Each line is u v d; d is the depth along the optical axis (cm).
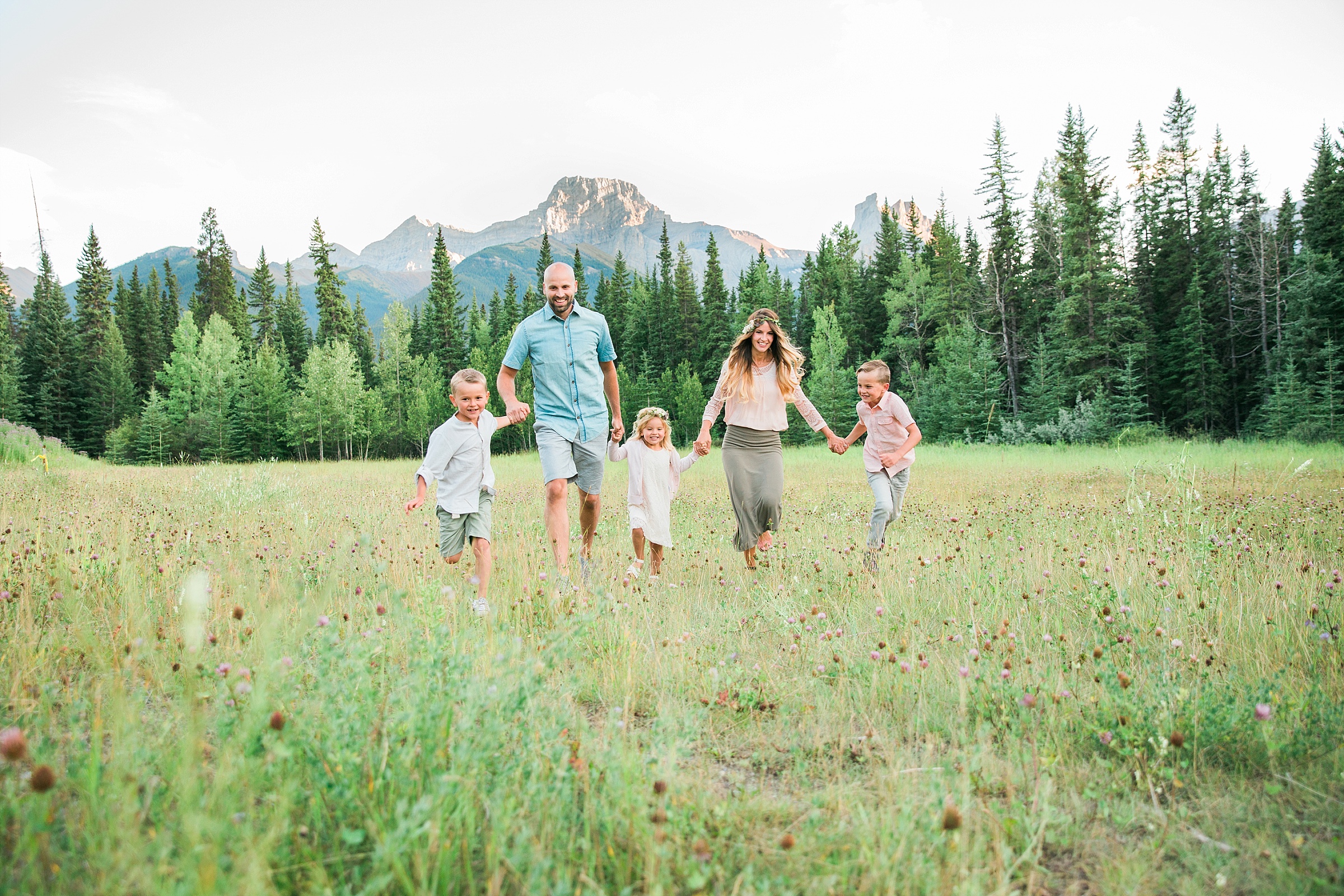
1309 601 386
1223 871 182
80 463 2280
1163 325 4206
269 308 7625
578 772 210
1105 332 3853
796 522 797
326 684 212
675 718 251
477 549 449
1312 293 3469
